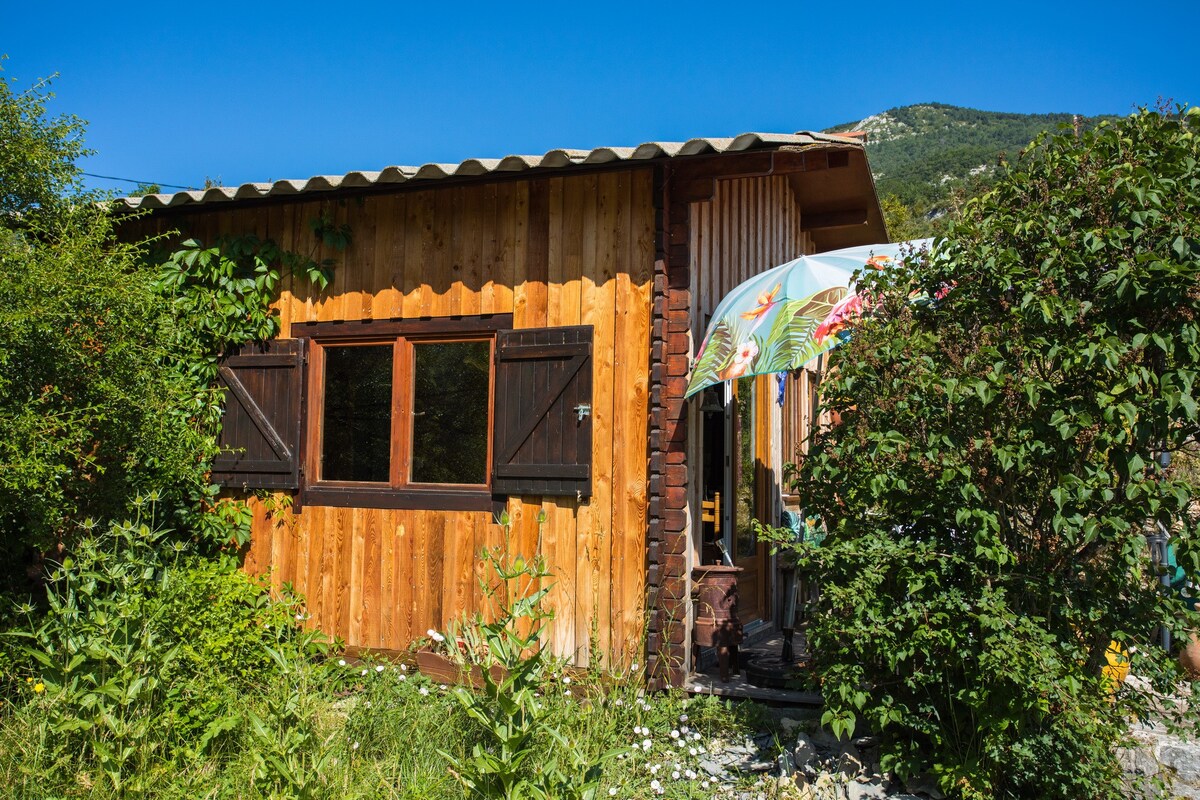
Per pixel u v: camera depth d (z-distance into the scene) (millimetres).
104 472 5855
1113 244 4121
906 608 4270
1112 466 4266
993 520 4141
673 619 5750
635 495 5949
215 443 6930
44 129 6234
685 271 5961
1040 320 4289
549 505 6164
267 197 6695
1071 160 4488
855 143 5750
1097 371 4148
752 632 7402
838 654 4551
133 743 4332
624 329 6047
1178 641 4363
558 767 4254
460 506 6391
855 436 4641
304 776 4137
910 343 4457
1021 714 4129
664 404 5898
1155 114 4516
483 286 6438
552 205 6293
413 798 4262
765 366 5375
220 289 7023
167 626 5207
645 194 6066
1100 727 4105
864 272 5328
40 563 6488
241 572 6656
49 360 5156
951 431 4359
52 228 6156
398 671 6160
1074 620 4246
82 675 4520
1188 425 4090
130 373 5594
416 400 6668
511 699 4176
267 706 4855
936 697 4484
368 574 6586
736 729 5277
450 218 6562
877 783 4527
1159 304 4082
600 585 5988
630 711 5301
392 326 6660
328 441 6879
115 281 5504
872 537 4512
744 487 7672
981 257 4445
